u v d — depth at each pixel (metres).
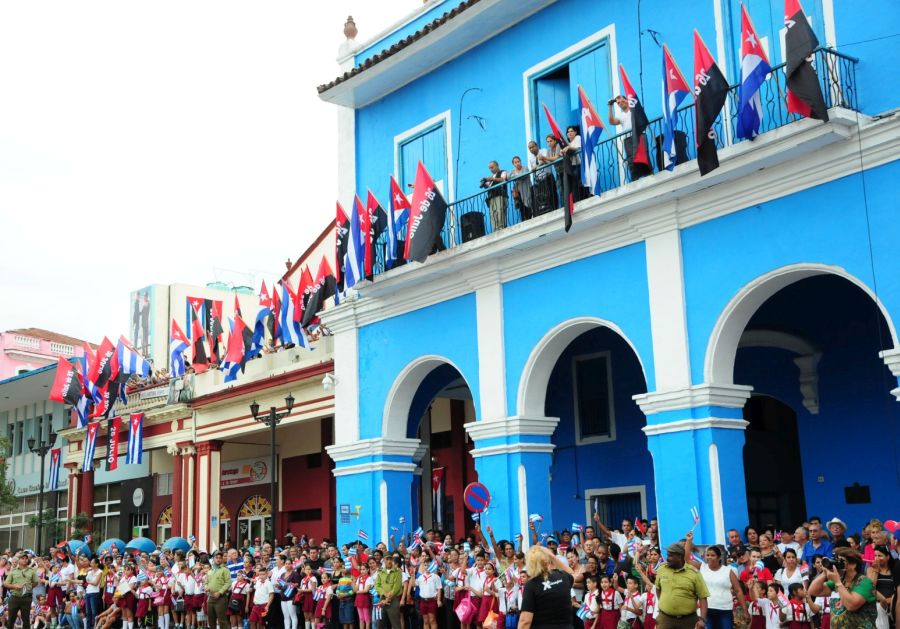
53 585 22.14
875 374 13.89
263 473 28.38
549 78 15.97
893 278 11.18
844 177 11.72
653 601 11.70
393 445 17.73
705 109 12.09
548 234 14.58
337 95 18.89
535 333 15.16
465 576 14.33
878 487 13.71
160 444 27.83
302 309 21.42
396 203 16.75
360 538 17.69
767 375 15.23
